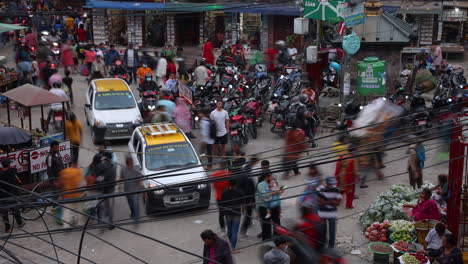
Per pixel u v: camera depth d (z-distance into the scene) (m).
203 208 13.92
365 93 20.41
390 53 21.47
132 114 19.28
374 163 14.91
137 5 34.03
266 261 9.73
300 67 25.97
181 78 26.59
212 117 16.56
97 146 18.84
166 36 36.31
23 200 7.09
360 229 12.76
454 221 10.69
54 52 31.78
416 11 30.44
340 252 11.48
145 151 14.37
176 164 14.15
